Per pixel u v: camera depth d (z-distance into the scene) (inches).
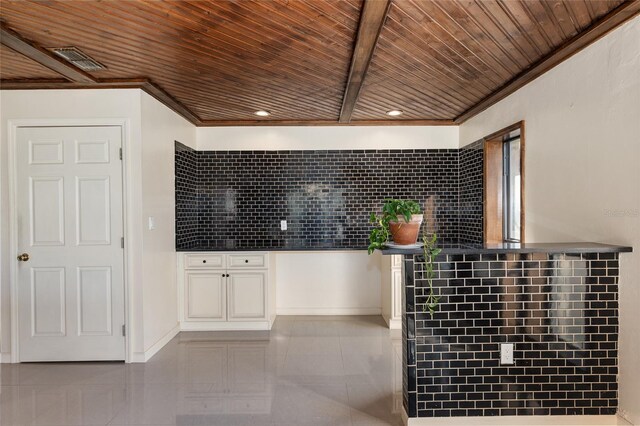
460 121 178.5
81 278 129.1
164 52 103.4
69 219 129.0
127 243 128.6
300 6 80.5
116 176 128.9
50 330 129.1
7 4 79.4
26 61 107.2
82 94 128.9
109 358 129.2
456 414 89.0
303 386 110.5
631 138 83.2
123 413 96.1
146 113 132.9
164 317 147.9
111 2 78.8
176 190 160.9
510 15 84.2
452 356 88.8
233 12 82.9
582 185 98.6
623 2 78.6
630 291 84.6
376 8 79.5
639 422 82.7
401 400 102.3
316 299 188.5
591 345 88.8
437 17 85.0
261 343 147.3
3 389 109.7
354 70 113.9
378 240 90.4
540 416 89.2
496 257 88.8
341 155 185.3
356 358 131.6
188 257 163.8
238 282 164.4
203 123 180.7
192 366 125.5
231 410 97.2
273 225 184.7
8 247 129.3
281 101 150.2
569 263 88.7
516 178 148.6
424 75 121.1
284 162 185.0
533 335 88.9
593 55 94.0
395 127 185.5
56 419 93.6
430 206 185.3
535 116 119.4
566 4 79.5
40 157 129.1
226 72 119.0
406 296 88.9
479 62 110.7
